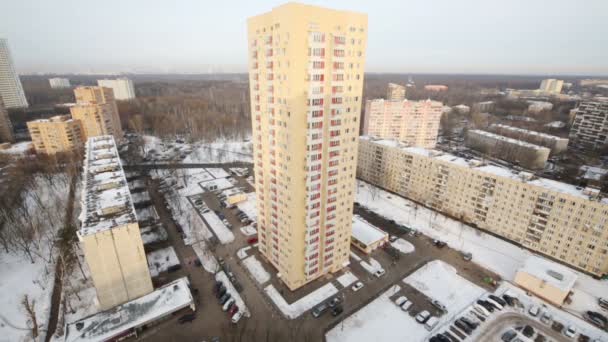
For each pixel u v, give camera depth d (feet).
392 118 618.03
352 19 191.93
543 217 292.61
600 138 647.56
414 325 222.89
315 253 245.65
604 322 222.48
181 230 331.36
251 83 223.51
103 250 204.23
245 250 301.22
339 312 229.04
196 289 252.21
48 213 342.85
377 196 433.48
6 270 268.41
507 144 585.63
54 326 218.59
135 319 208.33
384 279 266.98
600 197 268.41
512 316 229.86
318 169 214.48
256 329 214.69
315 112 195.42
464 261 294.05
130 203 240.53
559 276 246.47
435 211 390.42
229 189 450.71
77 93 628.28
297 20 167.73
